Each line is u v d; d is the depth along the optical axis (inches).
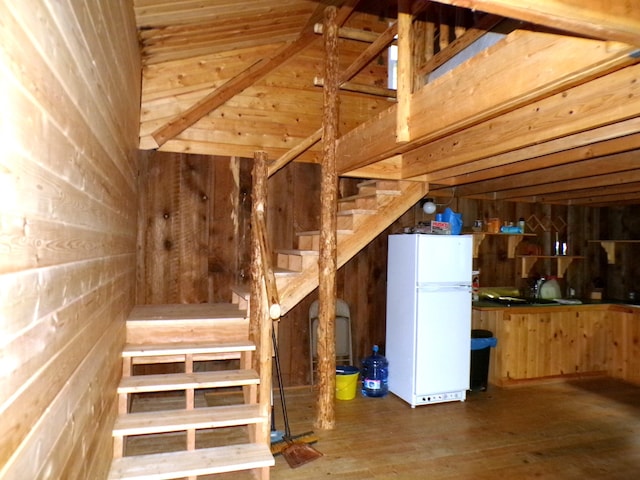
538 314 190.2
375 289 194.4
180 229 166.1
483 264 207.8
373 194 168.2
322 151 144.3
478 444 129.6
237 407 113.0
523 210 216.5
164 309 147.8
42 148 41.5
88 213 63.3
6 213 33.4
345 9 146.0
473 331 186.4
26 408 38.8
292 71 180.4
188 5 113.6
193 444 104.0
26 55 37.0
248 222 175.0
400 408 159.0
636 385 189.2
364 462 117.9
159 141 158.2
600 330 202.1
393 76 197.8
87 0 59.7
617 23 47.6
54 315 46.9
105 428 87.4
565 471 114.5
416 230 176.7
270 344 110.3
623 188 168.2
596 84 87.0
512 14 46.6
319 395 141.0
